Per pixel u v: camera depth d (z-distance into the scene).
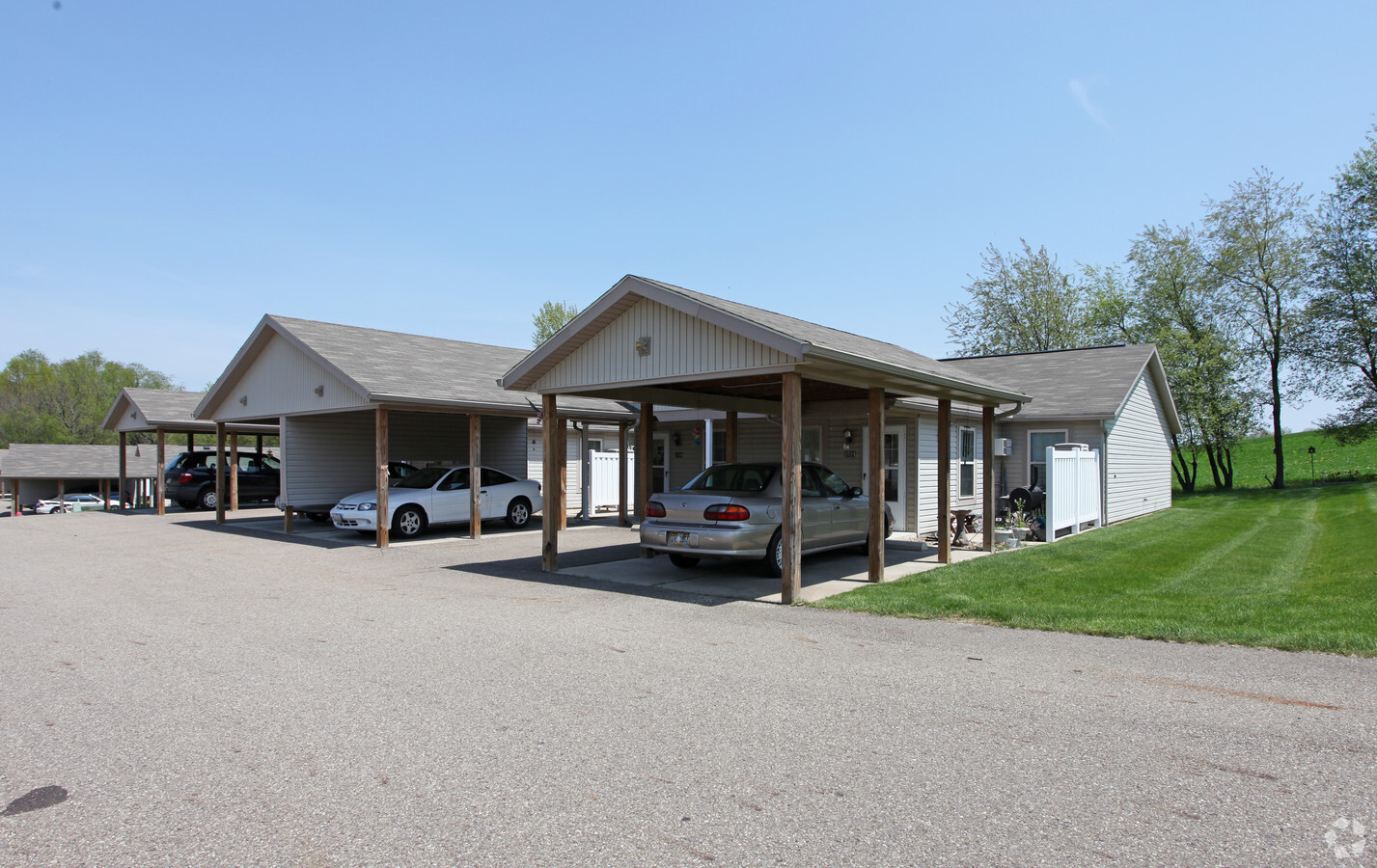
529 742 4.49
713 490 11.21
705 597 9.12
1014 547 13.90
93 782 3.97
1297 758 4.13
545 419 11.46
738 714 4.94
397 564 12.04
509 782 3.95
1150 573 10.09
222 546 14.49
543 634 7.20
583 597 9.15
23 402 64.94
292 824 3.53
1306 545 13.16
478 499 15.62
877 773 4.03
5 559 12.54
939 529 11.99
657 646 6.70
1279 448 33.72
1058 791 3.79
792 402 8.81
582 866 3.16
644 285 9.73
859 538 12.38
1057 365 22.53
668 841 3.35
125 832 3.45
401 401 14.42
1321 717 4.73
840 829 3.43
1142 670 5.75
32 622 7.75
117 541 15.30
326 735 4.61
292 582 10.34
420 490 15.82
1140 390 21.59
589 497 19.81
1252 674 5.58
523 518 17.73
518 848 3.30
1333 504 21.48
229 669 6.00
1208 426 32.62
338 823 3.54
